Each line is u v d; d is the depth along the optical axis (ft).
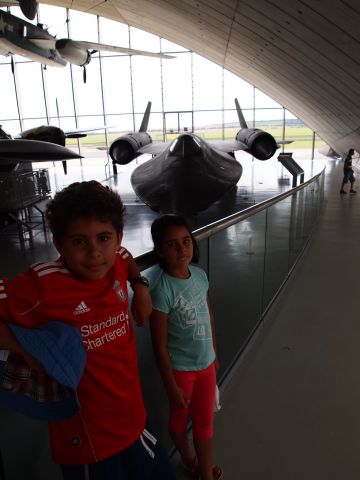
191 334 5.58
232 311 9.52
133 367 3.82
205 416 5.89
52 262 3.30
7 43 37.40
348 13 22.39
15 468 3.76
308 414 8.01
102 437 3.59
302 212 18.80
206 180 24.81
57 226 3.22
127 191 45.55
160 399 6.54
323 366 9.80
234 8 32.65
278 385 9.01
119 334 3.56
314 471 6.55
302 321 12.33
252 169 69.00
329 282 15.70
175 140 27.53
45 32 39.88
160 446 4.24
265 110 82.53
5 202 27.55
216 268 8.21
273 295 13.98
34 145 26.66
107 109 82.94
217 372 8.84
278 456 6.88
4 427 3.54
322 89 40.22
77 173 68.03
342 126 48.37
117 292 3.54
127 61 80.12
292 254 17.12
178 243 5.32
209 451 5.95
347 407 8.22
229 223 8.45
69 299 3.18
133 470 3.89
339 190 41.86
